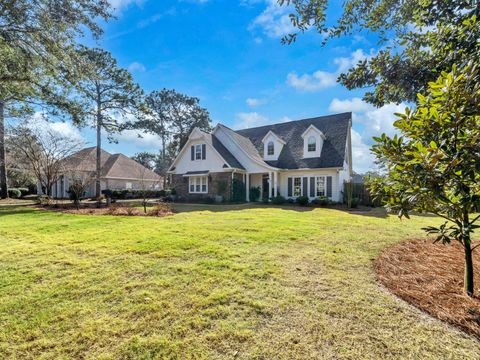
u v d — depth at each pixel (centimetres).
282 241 579
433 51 338
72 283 354
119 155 3159
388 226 793
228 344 227
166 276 377
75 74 1226
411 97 363
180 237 616
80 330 248
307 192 1841
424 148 246
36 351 221
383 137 302
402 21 356
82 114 1541
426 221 940
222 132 2202
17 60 1030
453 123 243
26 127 1573
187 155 2147
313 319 264
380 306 288
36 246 548
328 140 1900
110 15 1180
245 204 1748
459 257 464
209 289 333
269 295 316
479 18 282
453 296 308
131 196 2609
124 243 564
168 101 3478
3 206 1577
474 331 242
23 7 980
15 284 351
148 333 243
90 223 862
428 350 218
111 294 321
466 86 246
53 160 1631
